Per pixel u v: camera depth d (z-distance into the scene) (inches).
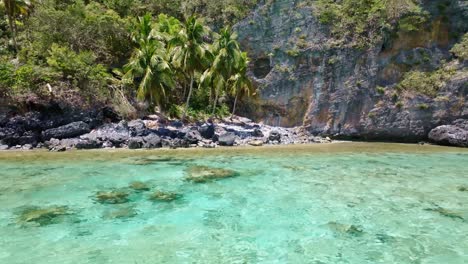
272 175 714.2
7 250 356.8
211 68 1405.0
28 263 329.7
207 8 1785.2
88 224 431.2
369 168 807.1
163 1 1776.6
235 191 587.8
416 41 1512.1
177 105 1483.8
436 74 1481.3
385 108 1496.1
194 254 354.6
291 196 563.2
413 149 1218.0
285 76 1596.9
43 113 1123.3
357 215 476.4
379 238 400.5
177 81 1598.2
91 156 912.3
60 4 1582.2
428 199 551.2
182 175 692.7
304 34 1603.1
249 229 424.2
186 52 1339.8
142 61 1301.7
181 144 1138.0
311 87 1569.9
